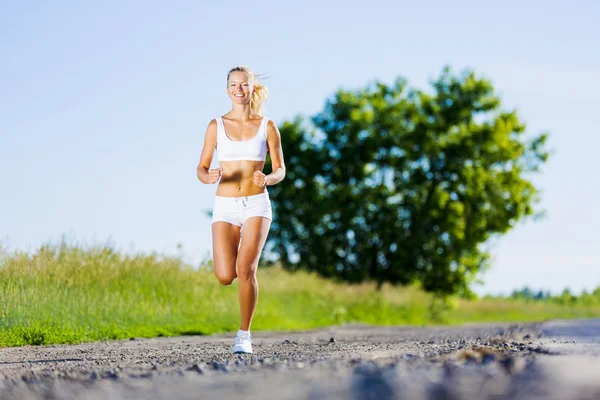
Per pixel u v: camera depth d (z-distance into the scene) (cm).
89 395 550
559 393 488
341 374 593
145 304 1991
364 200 6456
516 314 6106
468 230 6212
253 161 1013
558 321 2916
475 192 6194
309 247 6531
